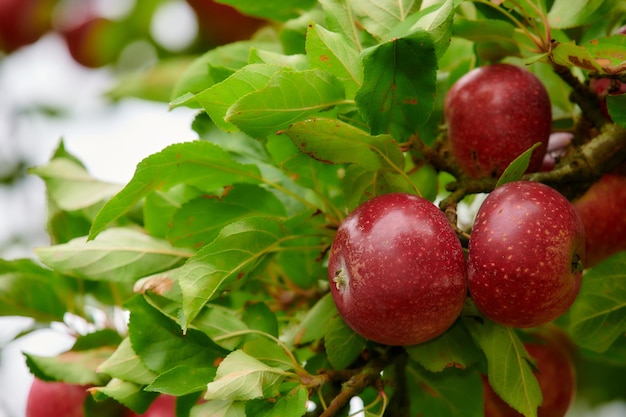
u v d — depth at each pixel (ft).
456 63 4.12
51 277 4.17
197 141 3.72
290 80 3.52
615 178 3.87
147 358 3.70
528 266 3.48
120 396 3.72
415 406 3.98
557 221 3.51
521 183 3.56
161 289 3.75
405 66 3.52
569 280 3.51
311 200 3.92
